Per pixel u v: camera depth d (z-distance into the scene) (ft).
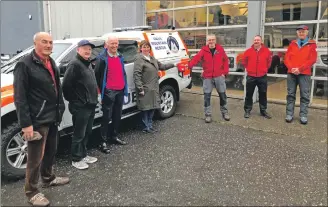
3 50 27.61
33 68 9.45
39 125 9.78
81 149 12.95
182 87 20.75
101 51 15.71
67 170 12.64
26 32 25.94
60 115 10.48
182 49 21.17
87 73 12.05
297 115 19.97
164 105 19.60
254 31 22.85
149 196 10.58
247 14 23.50
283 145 15.05
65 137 16.38
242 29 24.22
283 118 19.36
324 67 21.27
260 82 19.02
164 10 29.40
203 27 26.73
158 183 11.46
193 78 27.81
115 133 15.40
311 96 21.93
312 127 17.61
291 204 10.03
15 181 11.80
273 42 22.91
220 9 25.35
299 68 17.56
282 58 22.67
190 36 27.96
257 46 18.71
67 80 11.74
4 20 27.12
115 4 30.48
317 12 20.93
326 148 14.64
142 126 18.30
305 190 10.89
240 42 24.49
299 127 17.63
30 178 10.01
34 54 9.55
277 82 23.06
